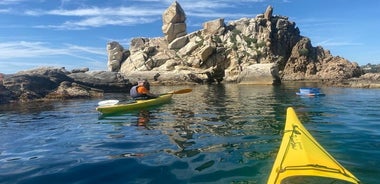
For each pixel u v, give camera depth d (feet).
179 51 217.15
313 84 131.85
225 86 132.57
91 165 21.52
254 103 58.75
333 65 197.16
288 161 16.90
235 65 195.31
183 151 24.43
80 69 145.07
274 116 41.16
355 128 31.94
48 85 77.30
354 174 18.38
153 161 21.99
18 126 37.86
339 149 23.82
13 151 26.14
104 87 94.07
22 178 19.47
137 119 41.09
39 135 32.50
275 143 25.99
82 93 77.36
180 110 49.11
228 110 48.49
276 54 213.46
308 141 19.11
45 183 18.51
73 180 18.81
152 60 209.26
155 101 55.26
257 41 212.84
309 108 49.62
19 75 73.72
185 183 17.65
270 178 15.72
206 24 226.79
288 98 68.23
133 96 55.01
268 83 140.36
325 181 15.67
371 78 158.10
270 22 219.61
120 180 18.52
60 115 46.73
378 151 23.06
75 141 29.45
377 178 17.69
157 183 17.81
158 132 32.35
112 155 23.95
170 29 227.81
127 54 231.09
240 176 18.47
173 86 143.84
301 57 204.54
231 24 229.45
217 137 28.99
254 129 32.37
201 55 195.31
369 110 46.09
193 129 33.24
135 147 26.27
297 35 228.43
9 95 67.00
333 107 50.49
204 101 63.82
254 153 23.20
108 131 33.81
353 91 87.10
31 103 64.59
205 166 20.51
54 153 25.17
